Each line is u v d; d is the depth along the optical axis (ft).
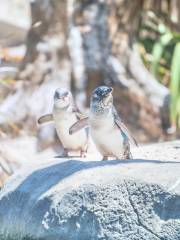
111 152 29.86
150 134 52.54
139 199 26.05
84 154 32.68
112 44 52.60
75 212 26.71
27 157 44.78
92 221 26.30
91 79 51.55
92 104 28.99
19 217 28.50
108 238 25.98
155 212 25.79
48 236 27.22
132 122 52.42
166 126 52.85
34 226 27.73
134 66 53.42
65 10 51.08
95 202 26.45
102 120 28.86
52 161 30.89
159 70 56.59
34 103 49.57
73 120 31.94
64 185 27.71
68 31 51.42
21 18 72.79
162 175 26.48
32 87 50.29
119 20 52.90
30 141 47.55
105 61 52.13
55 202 27.30
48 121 33.45
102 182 26.73
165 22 60.03
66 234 26.76
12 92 49.83
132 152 32.96
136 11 53.83
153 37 58.54
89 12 52.03
